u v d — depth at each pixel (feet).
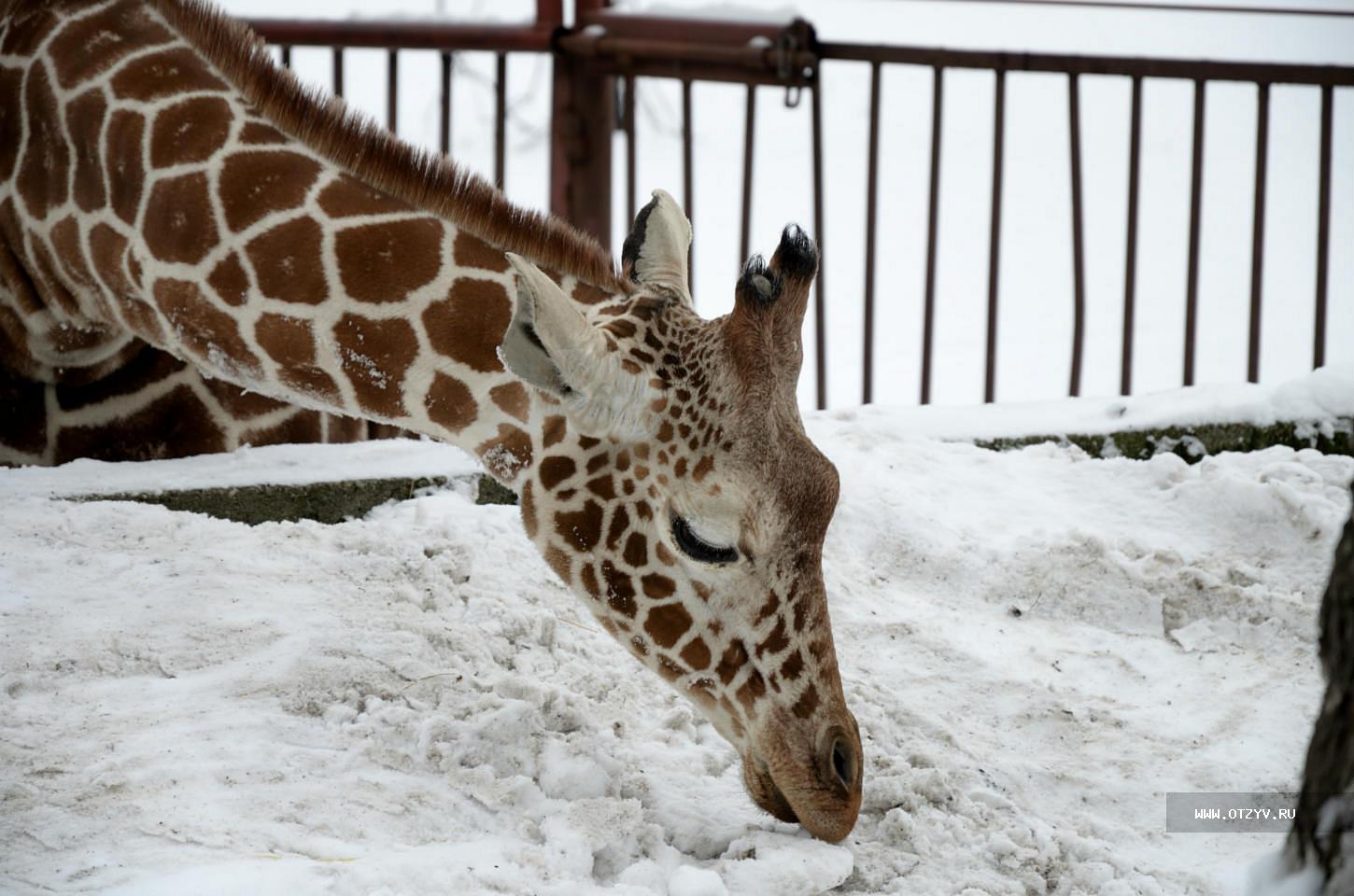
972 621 28.91
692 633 21.70
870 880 21.24
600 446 21.65
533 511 22.59
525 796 21.66
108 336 29.73
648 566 21.74
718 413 20.76
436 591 26.71
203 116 25.59
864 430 33.96
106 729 21.88
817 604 21.24
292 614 25.27
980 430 34.78
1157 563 29.94
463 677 24.09
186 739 21.76
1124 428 34.68
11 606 24.52
